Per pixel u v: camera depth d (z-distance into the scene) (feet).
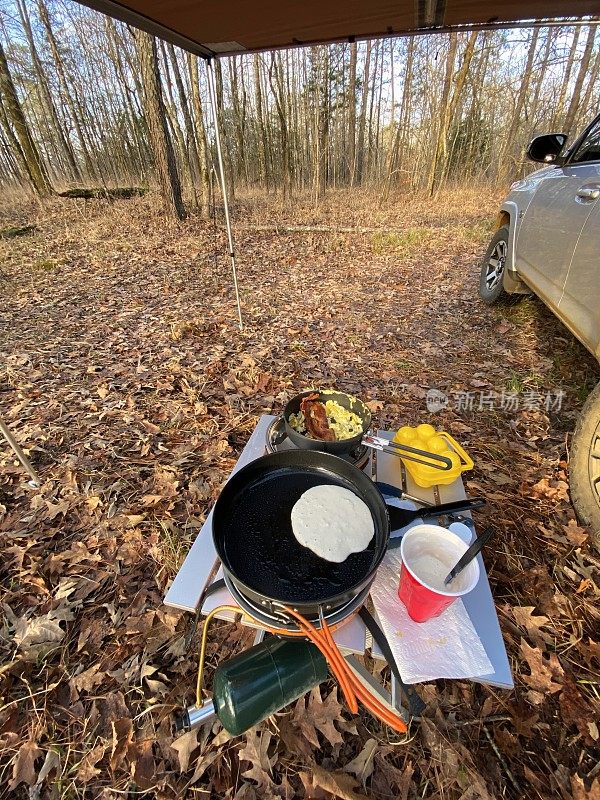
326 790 3.74
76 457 7.79
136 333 13.16
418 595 2.98
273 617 2.88
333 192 44.62
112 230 26.96
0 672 4.54
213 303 15.60
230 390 9.97
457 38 36.94
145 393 9.90
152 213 30.76
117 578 5.60
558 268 8.51
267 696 2.79
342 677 2.55
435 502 4.22
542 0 6.00
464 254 21.77
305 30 7.50
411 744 4.06
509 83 44.55
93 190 35.53
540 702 4.32
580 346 11.84
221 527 3.34
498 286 13.74
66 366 11.21
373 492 3.55
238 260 21.08
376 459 4.88
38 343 12.63
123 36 34.99
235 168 48.98
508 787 3.77
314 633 2.63
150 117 25.86
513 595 5.38
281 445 4.62
